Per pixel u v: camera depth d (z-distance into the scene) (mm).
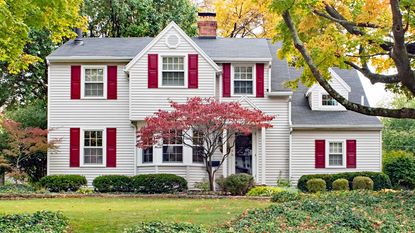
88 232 11523
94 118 25938
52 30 13672
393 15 13000
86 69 26094
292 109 27484
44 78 33344
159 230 10992
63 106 25938
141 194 22047
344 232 10898
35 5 11430
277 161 26172
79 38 27312
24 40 12703
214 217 13641
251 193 21484
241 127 21875
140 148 23734
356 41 14398
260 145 25812
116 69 26062
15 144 24656
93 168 25859
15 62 14398
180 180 23703
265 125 22625
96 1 33594
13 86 32844
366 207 13945
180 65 25531
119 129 25906
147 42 27703
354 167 26562
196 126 22453
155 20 34031
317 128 26375
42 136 25641
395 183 27156
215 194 22000
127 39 28031
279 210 13305
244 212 13609
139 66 25438
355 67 16562
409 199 15125
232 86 26062
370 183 24281
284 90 26078
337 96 14367
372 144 26656
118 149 25828
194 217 13633
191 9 36125
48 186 24047
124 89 26000
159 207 16422
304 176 25109
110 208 16234
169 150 25391
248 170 25766
